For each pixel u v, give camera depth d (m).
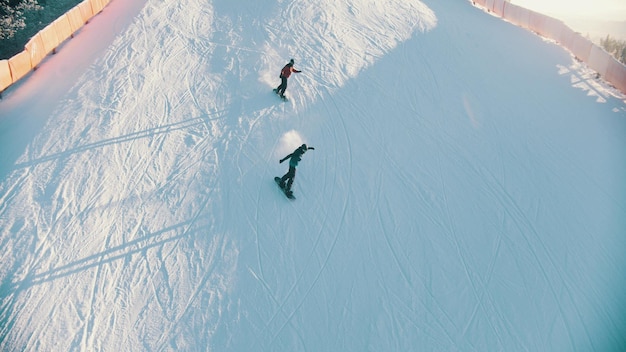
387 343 8.93
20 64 14.79
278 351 8.66
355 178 12.38
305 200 11.64
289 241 10.62
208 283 9.59
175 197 11.29
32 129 12.91
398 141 13.77
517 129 14.72
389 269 10.25
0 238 9.97
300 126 13.88
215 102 14.46
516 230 11.39
